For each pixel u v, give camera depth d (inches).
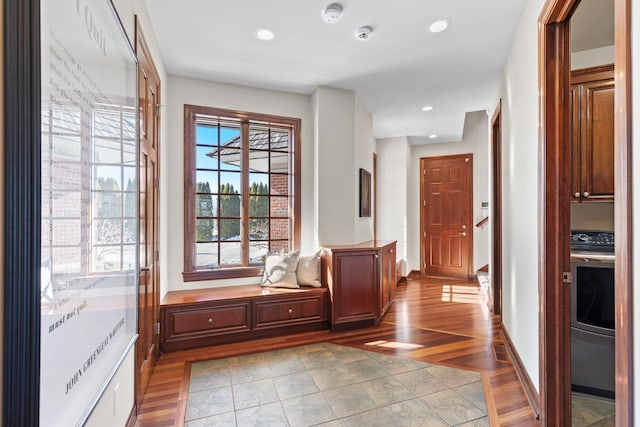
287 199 148.9
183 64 118.9
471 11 88.4
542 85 70.9
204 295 121.3
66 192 36.7
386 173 235.9
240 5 86.2
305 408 78.0
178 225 127.6
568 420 69.2
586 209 98.0
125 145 58.4
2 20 27.7
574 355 82.7
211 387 87.7
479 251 226.4
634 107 33.6
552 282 70.0
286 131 148.9
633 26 33.7
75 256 38.8
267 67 121.8
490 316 148.0
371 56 113.0
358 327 133.6
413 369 97.2
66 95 36.6
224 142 138.9
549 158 70.1
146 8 85.8
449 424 71.7
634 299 33.7
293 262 136.2
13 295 28.2
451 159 238.2
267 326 123.6
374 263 137.0
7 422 27.8
